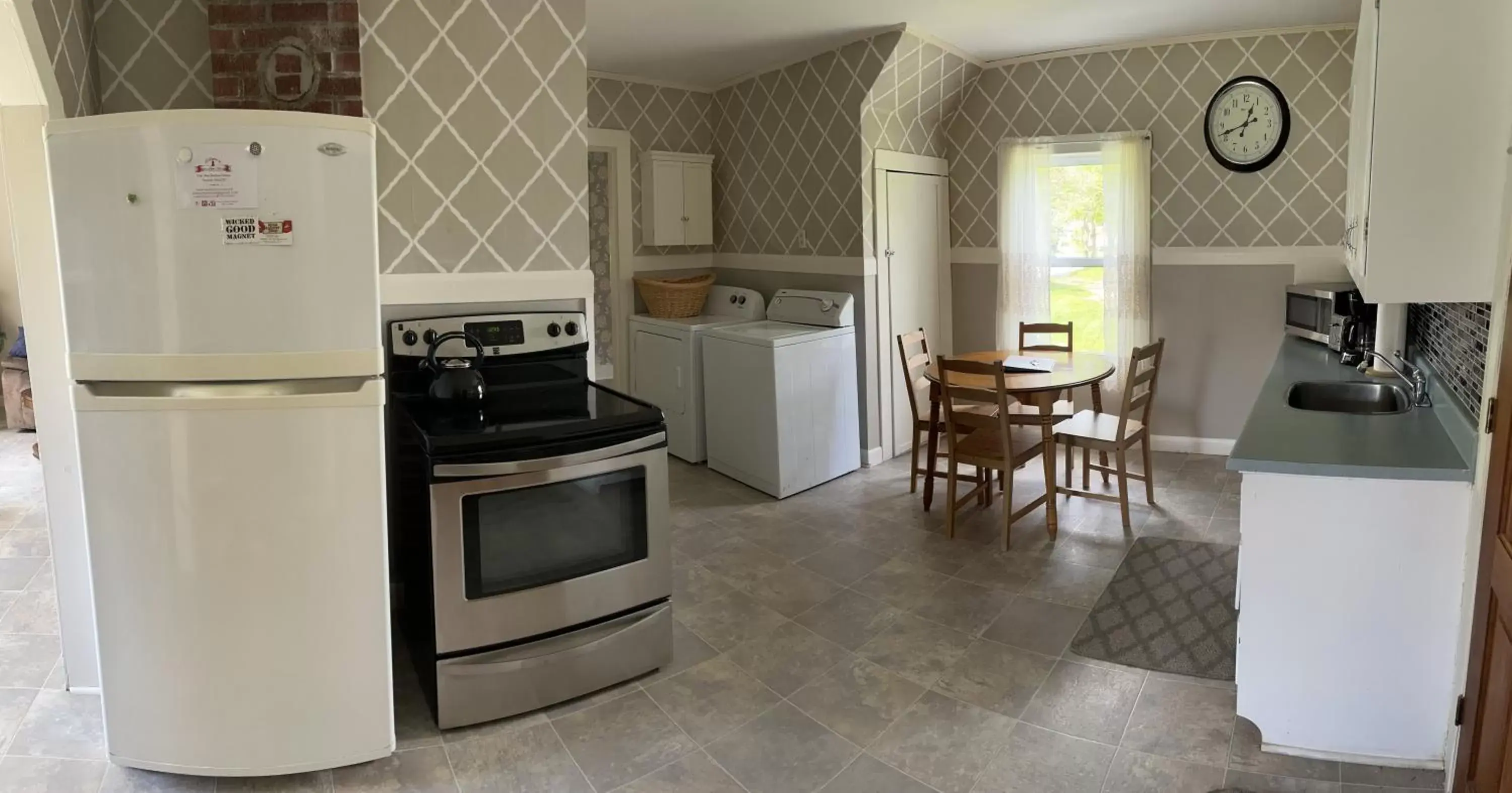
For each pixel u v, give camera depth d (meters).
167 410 1.99
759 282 5.55
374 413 2.11
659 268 5.68
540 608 2.47
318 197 2.00
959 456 3.81
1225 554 3.58
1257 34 4.57
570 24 3.06
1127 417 3.83
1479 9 1.99
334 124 2.00
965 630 2.99
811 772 2.23
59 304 2.40
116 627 2.08
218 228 1.95
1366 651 2.16
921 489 4.60
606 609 2.59
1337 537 2.14
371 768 2.25
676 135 5.62
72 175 1.93
